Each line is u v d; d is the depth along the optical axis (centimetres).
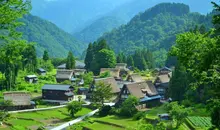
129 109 7375
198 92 7750
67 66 15500
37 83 12300
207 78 1922
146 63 17688
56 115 7862
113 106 8725
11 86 10675
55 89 9862
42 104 9525
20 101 8475
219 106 1852
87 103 9331
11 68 10506
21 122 6900
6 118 6981
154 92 9488
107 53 14550
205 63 1773
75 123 7012
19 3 1781
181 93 8269
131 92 8581
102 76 12519
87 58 15638
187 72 8094
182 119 5484
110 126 6525
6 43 1903
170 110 6006
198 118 6044
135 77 11675
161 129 4747
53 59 19050
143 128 4659
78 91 11338
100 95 8550
